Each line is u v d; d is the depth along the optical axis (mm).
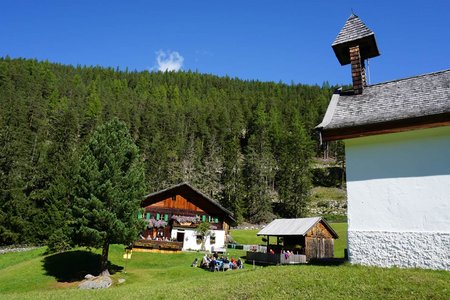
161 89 168500
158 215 46375
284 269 14133
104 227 26578
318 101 153750
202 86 194000
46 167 55750
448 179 12195
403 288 10094
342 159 104938
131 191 28594
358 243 13242
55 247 35406
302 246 36031
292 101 160375
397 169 13195
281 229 36906
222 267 27500
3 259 37688
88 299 14484
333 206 86125
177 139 111625
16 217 46375
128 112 116812
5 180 48938
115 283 24141
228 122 127625
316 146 120625
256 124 128750
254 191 84625
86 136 80938
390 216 12898
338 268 12922
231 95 175000
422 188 12562
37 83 128125
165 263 32469
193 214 47031
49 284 24641
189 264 31688
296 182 87375
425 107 13219
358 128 13906
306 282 11516
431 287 9945
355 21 17172
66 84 139500
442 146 12562
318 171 107312
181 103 154375
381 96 15344
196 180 90375
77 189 28016
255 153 98250
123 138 29781
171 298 12266
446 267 11445
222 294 11695
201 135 121812
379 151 13719
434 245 11828
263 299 10555
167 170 89562
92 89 141500
